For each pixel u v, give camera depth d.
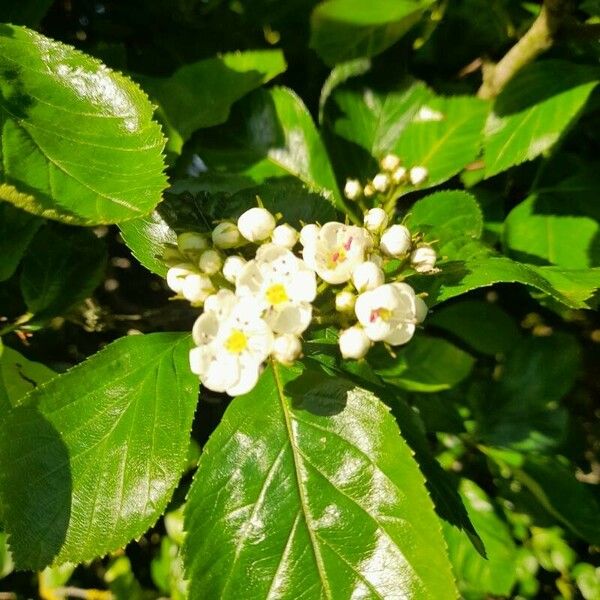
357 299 0.10
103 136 0.10
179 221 0.12
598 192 0.16
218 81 0.15
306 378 0.11
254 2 0.18
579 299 0.11
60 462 0.11
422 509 0.10
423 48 0.18
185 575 0.10
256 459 0.11
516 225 0.16
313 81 0.18
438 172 0.16
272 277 0.10
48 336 0.17
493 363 0.21
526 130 0.15
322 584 0.10
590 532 0.17
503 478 0.18
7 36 0.10
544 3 0.15
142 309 0.20
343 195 0.16
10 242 0.14
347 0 0.13
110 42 0.18
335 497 0.10
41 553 0.11
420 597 0.10
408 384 0.17
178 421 0.11
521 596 0.19
